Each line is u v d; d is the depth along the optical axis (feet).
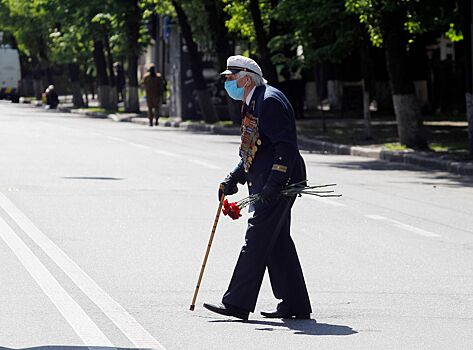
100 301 61.36
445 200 117.19
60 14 385.29
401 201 115.24
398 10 180.96
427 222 98.48
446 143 194.80
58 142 205.67
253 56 288.51
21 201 108.17
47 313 57.98
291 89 293.23
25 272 69.87
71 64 441.68
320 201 113.29
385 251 81.56
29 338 52.44
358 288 67.05
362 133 228.63
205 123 284.82
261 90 57.77
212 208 104.53
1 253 77.15
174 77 318.24
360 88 347.56
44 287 65.00
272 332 54.90
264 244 57.41
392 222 97.91
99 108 416.87
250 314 59.36
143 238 85.10
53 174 137.39
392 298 64.08
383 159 179.32
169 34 319.27
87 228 89.97
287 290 58.34
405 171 156.15
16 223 92.43
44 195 113.60
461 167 153.99
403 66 185.37
